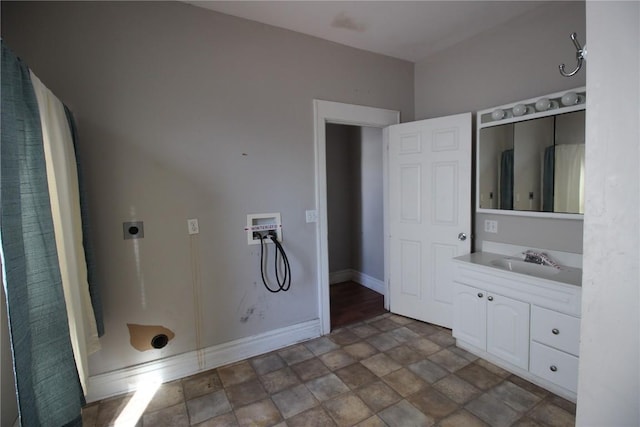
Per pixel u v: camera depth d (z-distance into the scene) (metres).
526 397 1.93
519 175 2.41
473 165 2.78
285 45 2.53
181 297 2.23
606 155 0.65
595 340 0.68
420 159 2.93
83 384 1.58
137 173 2.06
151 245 2.12
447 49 2.96
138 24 2.02
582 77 2.10
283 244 2.60
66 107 1.72
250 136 2.41
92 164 1.94
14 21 1.75
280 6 2.21
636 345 0.61
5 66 1.02
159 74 2.09
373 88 3.01
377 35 2.67
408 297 3.13
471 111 2.80
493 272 2.22
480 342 2.34
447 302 2.86
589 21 0.67
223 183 2.33
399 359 2.39
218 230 2.33
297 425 1.75
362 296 3.77
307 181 2.68
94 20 1.91
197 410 1.89
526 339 2.06
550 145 2.23
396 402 1.91
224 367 2.34
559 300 1.88
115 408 1.92
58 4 1.83
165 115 2.12
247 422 1.78
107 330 2.03
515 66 2.46
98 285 1.99
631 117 0.60
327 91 2.74
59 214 1.42
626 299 0.62
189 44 2.17
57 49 1.84
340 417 1.80
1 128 0.99
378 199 3.86
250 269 2.47
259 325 2.53
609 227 0.65
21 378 1.03
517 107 2.34
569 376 1.86
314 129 2.69
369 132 3.92
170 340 2.21
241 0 2.13
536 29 2.32
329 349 2.56
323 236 2.76
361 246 4.21
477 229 2.80
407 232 3.08
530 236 2.43
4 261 0.97
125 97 2.00
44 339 1.18
